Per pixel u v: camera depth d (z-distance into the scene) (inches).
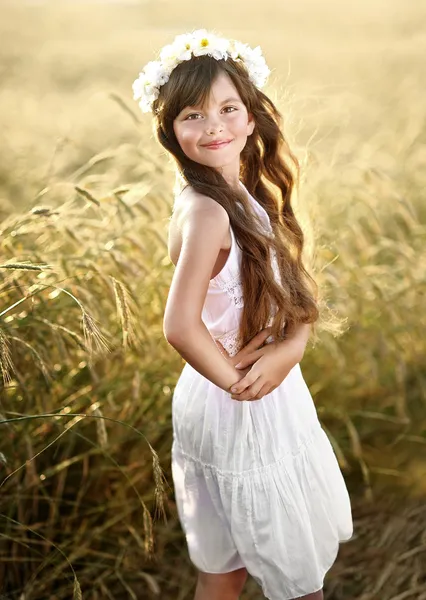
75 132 227.0
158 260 114.1
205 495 75.7
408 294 127.9
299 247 79.8
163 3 642.8
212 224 64.8
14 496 89.5
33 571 94.5
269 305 70.5
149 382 107.0
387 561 101.3
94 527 101.0
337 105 155.6
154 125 72.8
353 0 621.0
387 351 117.1
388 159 165.9
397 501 112.0
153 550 99.5
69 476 102.1
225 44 69.8
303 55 403.5
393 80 294.8
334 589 97.3
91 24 591.8
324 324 90.3
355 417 124.0
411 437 117.7
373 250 132.5
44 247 104.2
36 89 360.8
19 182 166.1
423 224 152.6
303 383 77.5
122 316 79.0
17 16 615.2
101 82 352.8
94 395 99.4
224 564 76.5
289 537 72.4
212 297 69.9
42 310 94.0
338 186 134.7
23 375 92.7
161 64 70.3
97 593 94.2
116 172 147.0
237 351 72.5
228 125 69.0
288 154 80.0
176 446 78.7
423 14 512.7
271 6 615.5
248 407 71.6
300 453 74.2
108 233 107.3
